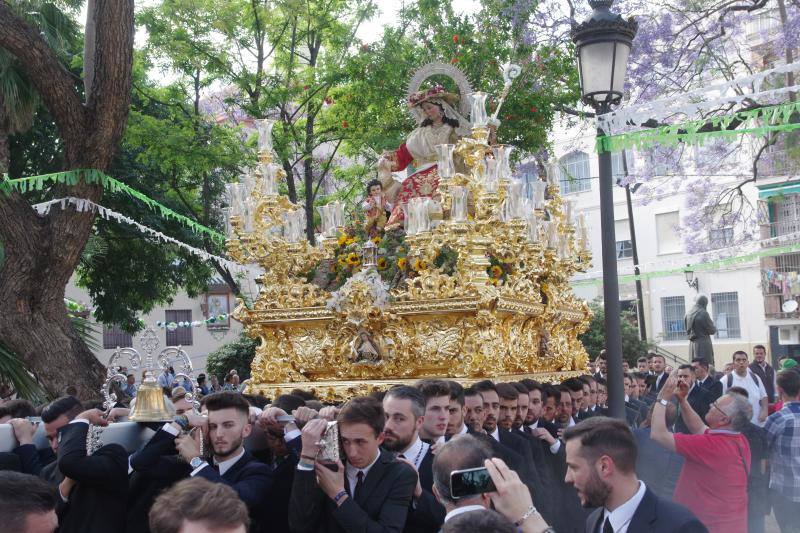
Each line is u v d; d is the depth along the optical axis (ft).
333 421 15.84
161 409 18.13
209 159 60.59
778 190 71.72
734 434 20.95
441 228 26.55
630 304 102.89
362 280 26.96
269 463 20.49
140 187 65.62
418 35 58.75
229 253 29.53
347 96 61.16
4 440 20.16
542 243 30.53
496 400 22.22
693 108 22.36
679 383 21.36
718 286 98.58
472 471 11.40
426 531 15.97
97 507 17.31
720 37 53.98
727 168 61.57
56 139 62.44
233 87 79.30
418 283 26.91
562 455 24.50
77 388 36.96
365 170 65.16
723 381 40.42
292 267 29.76
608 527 12.44
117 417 20.04
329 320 28.43
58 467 17.46
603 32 23.18
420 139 32.07
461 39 54.80
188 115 66.59
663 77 52.65
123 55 36.45
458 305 25.59
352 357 27.48
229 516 9.00
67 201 36.91
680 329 100.42
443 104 32.04
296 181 83.20
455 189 25.99
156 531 9.04
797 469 27.45
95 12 36.78
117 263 68.90
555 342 32.71
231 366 75.15
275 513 16.92
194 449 16.58
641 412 35.45
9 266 36.94
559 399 27.84
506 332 27.43
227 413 16.98
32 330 36.78
